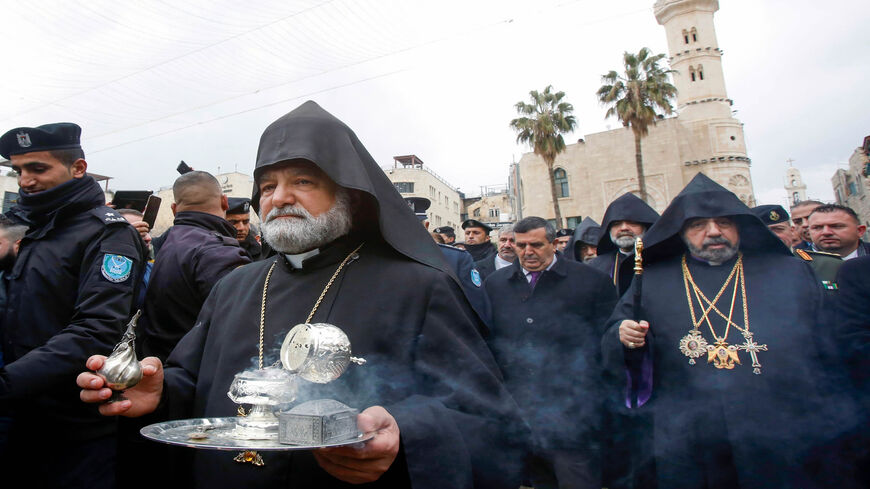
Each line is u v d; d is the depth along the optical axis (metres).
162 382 1.40
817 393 2.00
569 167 29.19
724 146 29.42
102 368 1.18
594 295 3.08
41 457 1.89
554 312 3.04
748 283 2.35
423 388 1.34
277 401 1.11
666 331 2.39
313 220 1.52
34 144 2.06
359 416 1.00
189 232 2.54
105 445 1.95
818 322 2.14
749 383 2.09
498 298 3.24
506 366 2.98
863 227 3.62
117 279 1.94
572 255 5.32
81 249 2.03
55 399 1.86
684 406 2.23
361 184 1.49
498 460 1.23
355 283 1.51
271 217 1.55
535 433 2.72
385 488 1.25
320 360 1.18
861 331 2.04
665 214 2.58
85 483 1.88
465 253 3.25
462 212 57.25
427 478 1.07
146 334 2.35
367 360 1.37
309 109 1.62
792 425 1.97
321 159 1.47
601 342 2.70
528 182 30.41
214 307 1.75
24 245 2.08
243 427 1.09
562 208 29.14
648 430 2.50
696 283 2.47
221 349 1.53
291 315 1.49
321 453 1.04
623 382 2.57
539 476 2.73
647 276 2.68
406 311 1.43
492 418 1.25
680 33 32.31
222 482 1.32
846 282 2.18
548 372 2.89
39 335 1.95
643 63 21.86
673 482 2.16
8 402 1.62
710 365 2.21
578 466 2.66
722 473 2.07
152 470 1.85
